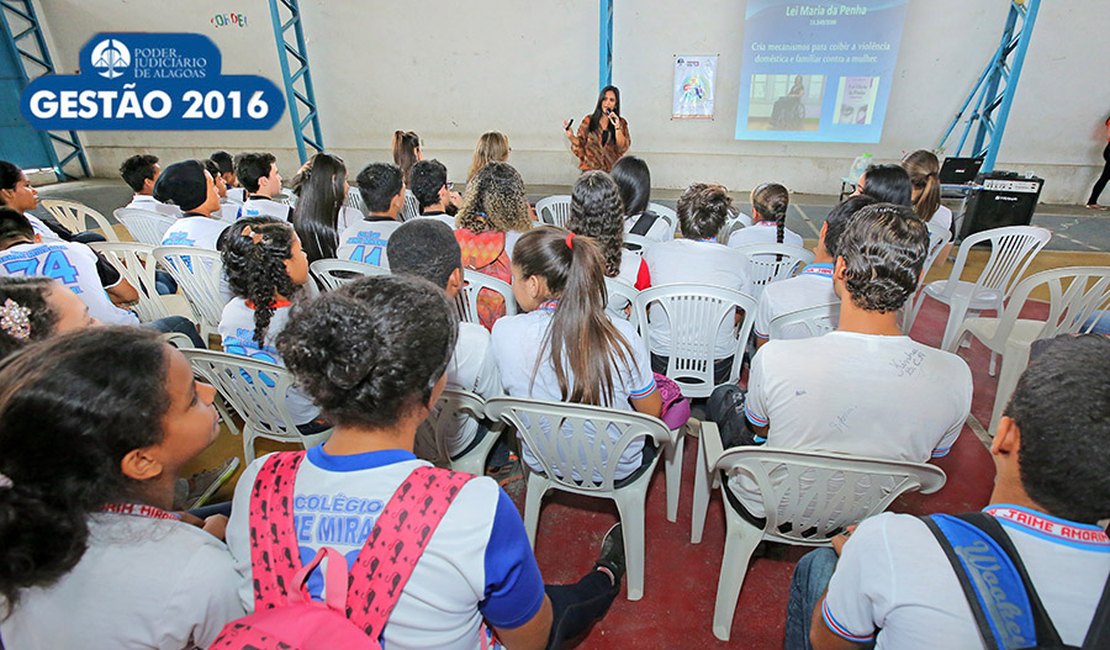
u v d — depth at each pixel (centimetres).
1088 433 55
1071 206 632
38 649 66
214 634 69
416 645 66
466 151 761
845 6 598
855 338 112
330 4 697
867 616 70
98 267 227
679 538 180
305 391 68
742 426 153
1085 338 63
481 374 149
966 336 290
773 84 650
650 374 144
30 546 57
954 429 118
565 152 742
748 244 261
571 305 129
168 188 248
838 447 117
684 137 706
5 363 64
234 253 150
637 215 285
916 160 314
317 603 63
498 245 207
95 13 726
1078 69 588
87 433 61
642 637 149
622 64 681
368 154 778
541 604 81
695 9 641
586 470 145
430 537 64
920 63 618
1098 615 55
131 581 65
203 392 81
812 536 135
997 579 59
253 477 71
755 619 153
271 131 773
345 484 67
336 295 70
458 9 685
